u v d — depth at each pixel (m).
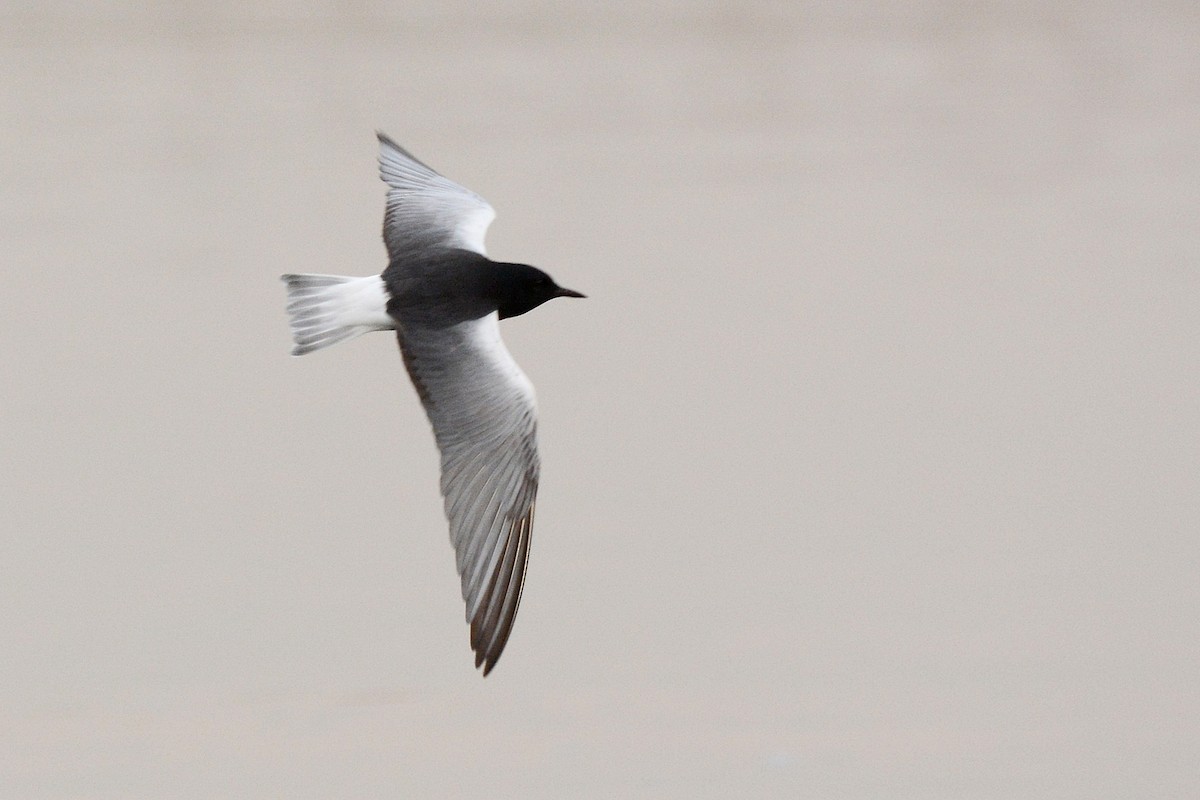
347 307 7.72
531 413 7.30
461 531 7.12
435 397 7.38
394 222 8.41
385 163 8.75
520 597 7.14
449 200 8.54
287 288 7.80
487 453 7.25
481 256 8.05
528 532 7.21
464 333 7.54
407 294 7.70
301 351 7.67
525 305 7.98
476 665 6.98
